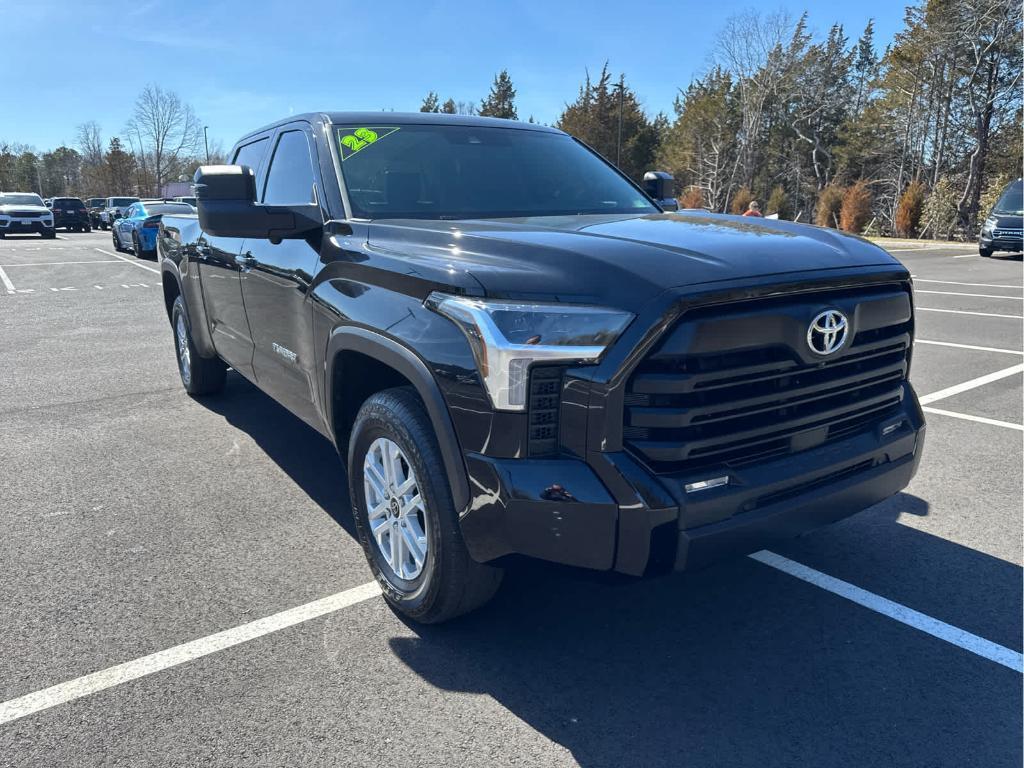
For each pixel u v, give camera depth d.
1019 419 5.61
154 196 69.94
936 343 8.56
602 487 2.24
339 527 3.81
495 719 2.42
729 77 53.69
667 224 3.00
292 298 3.57
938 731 2.36
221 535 3.72
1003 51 38.12
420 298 2.62
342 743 2.31
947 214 33.53
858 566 3.41
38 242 29.70
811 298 2.47
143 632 2.90
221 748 2.29
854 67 66.75
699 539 2.30
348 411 3.29
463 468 2.46
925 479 4.42
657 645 2.83
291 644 2.82
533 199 3.71
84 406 5.97
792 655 2.76
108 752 2.28
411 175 3.59
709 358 2.28
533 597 3.17
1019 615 3.01
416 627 2.94
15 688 2.57
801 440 2.58
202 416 5.70
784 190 55.25
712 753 2.27
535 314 2.29
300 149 3.92
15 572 3.35
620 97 55.31
